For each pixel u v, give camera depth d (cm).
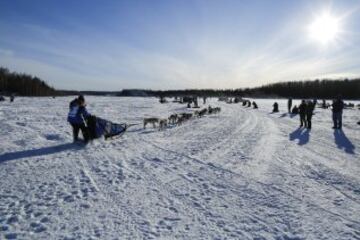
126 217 502
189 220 496
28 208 529
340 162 909
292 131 1662
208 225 479
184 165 852
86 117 1121
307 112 1788
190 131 1612
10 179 687
